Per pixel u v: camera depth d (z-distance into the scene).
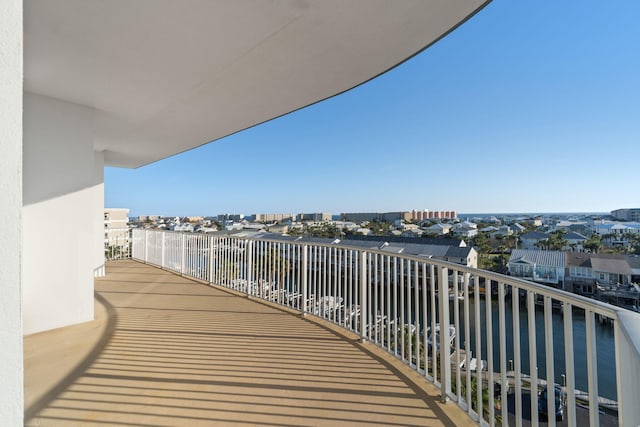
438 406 1.99
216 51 2.46
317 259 3.75
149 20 2.07
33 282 3.21
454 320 1.98
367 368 2.48
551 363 1.32
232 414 1.88
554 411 1.30
